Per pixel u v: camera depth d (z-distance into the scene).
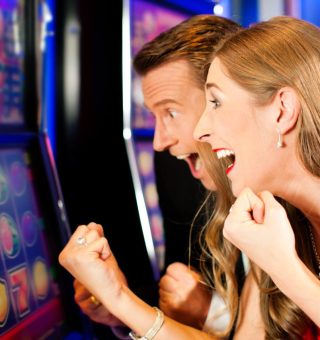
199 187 1.91
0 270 1.45
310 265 1.35
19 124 1.64
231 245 1.45
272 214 1.05
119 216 2.54
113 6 2.40
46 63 1.70
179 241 2.02
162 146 1.57
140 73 1.55
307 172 1.14
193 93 1.49
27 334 1.51
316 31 1.16
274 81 1.10
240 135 1.15
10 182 1.58
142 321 1.23
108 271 1.21
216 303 1.51
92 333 1.72
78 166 2.43
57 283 1.69
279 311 1.33
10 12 1.58
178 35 1.50
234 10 3.45
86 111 2.40
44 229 1.69
